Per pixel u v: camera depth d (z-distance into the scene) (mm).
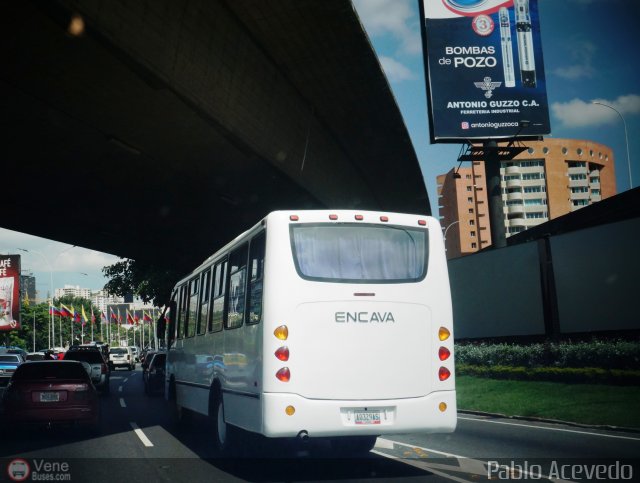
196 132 24719
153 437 13062
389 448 10898
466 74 31688
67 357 26031
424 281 9156
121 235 42656
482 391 20938
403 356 8852
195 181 31406
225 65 20984
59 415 13203
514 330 27234
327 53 23453
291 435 8352
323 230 9016
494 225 32375
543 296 25484
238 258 10359
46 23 15961
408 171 40938
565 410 15258
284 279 8695
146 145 25750
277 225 8891
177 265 54219
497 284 28359
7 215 35031
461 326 30844
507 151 32469
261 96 24031
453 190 136375
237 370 9758
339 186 37500
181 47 18469
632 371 18156
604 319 22516
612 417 13836
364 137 32750
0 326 66188
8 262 67250
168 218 39000
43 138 24359
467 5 32094
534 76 31906
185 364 14367
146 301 63188
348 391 8594
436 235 9430
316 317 8672
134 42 16656
